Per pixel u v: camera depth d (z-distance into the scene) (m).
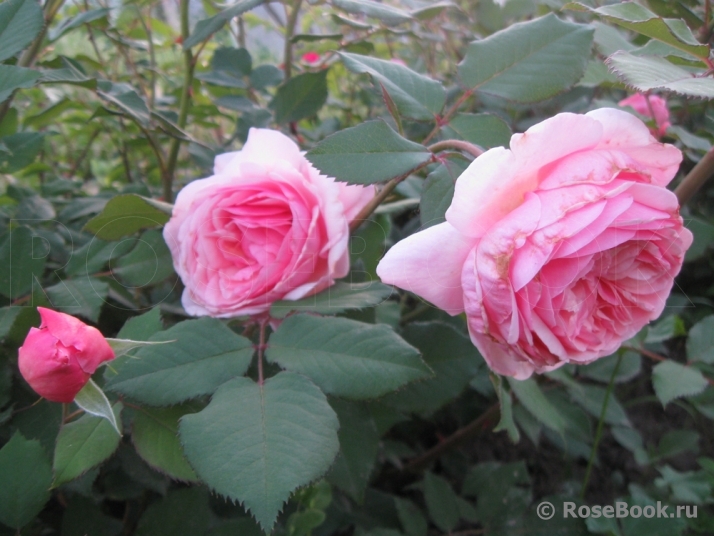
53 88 0.55
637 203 0.21
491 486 0.37
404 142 0.25
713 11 0.36
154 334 0.24
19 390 0.28
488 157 0.20
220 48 0.44
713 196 0.46
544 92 0.27
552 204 0.20
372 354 0.24
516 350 0.22
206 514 0.29
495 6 0.46
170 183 0.42
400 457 0.46
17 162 0.34
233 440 0.21
